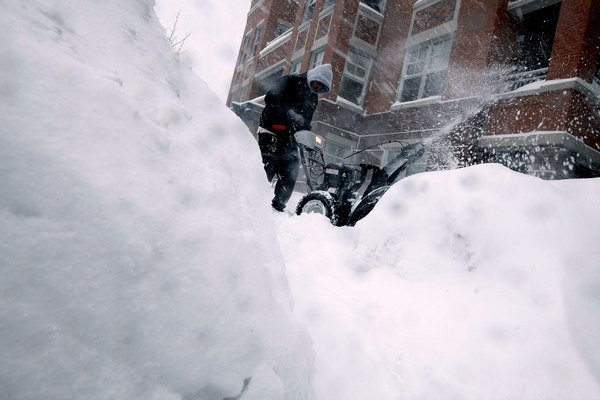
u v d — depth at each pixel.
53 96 0.72
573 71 5.76
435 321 1.56
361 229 2.38
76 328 0.59
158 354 0.67
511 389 1.22
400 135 9.06
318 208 4.09
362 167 3.98
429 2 9.53
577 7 6.00
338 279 2.11
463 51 7.89
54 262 0.60
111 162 0.75
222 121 1.48
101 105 0.81
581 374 1.19
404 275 1.93
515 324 1.40
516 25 7.49
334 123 10.58
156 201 0.79
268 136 4.39
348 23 10.87
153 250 0.72
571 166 5.61
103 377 0.60
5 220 0.58
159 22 1.52
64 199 0.64
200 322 0.73
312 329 1.39
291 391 0.86
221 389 0.72
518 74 6.99
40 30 0.81
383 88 10.56
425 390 1.24
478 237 1.79
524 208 1.78
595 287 1.38
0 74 0.66
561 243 1.58
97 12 1.09
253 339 0.81
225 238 0.89
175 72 1.36
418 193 2.24
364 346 1.44
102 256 0.65
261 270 0.96
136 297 0.67
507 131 6.36
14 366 0.53
